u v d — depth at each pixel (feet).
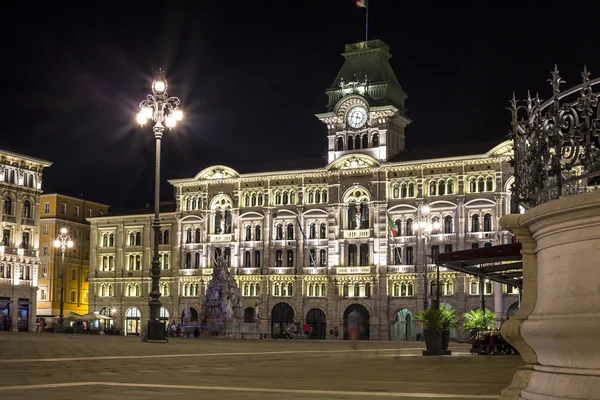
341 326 349.00
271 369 81.71
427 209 311.88
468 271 116.06
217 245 379.76
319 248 359.66
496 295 312.91
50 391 52.37
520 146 43.91
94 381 61.72
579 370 35.01
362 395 51.34
